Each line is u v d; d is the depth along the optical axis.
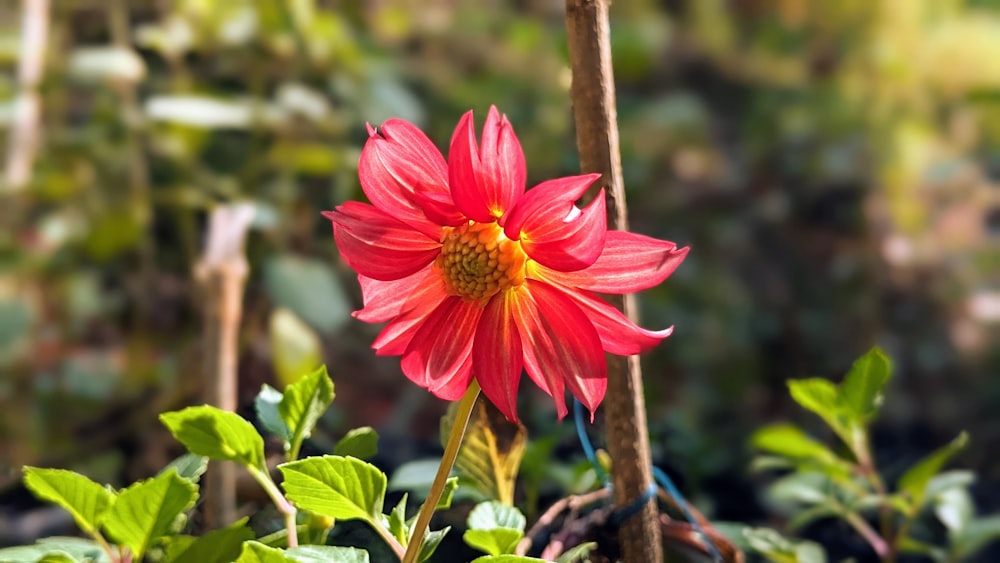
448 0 2.79
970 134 2.92
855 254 2.43
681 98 2.87
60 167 1.69
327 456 0.54
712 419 1.91
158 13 1.86
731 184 2.64
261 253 1.57
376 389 1.76
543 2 2.97
